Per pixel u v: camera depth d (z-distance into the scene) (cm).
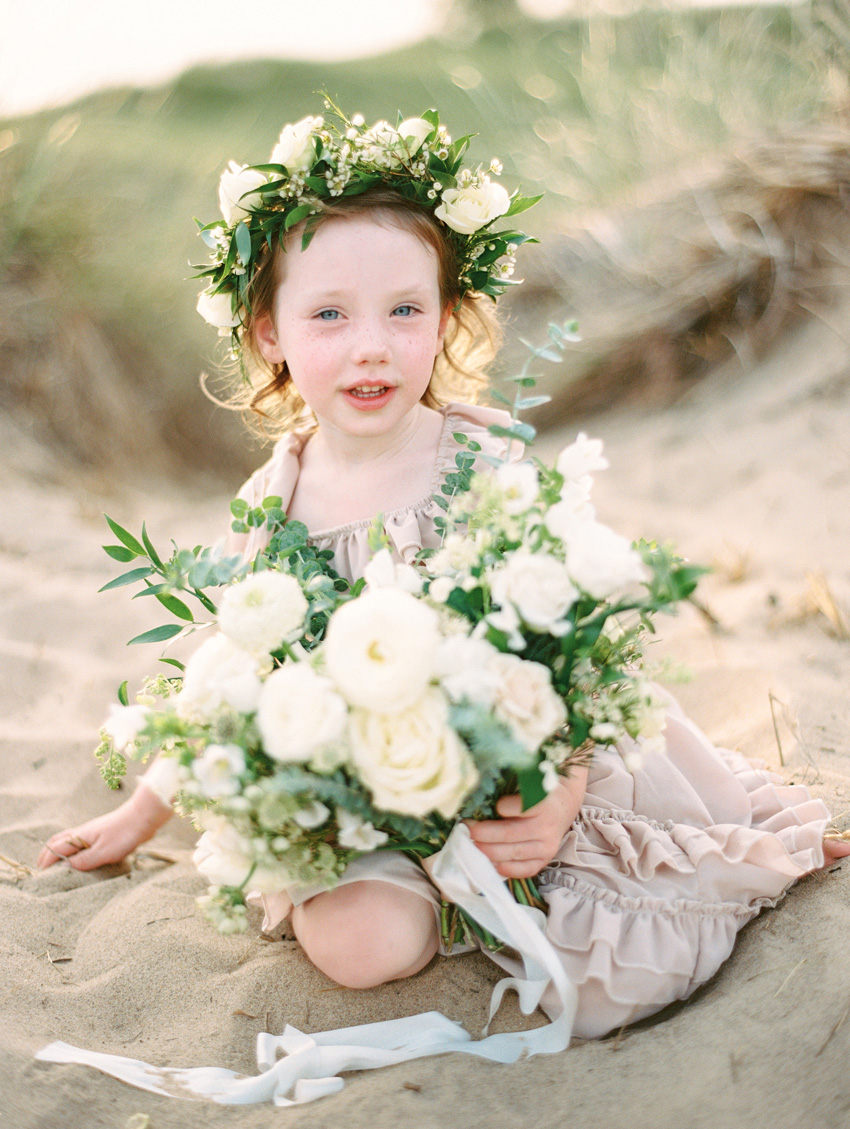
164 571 150
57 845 195
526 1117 122
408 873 150
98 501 403
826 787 196
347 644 111
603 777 174
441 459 185
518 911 134
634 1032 139
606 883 153
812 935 149
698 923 150
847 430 358
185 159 530
